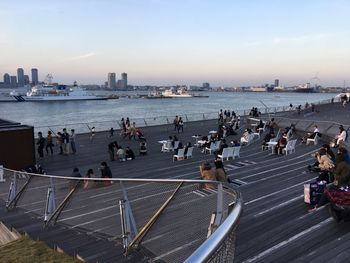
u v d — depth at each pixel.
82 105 145.25
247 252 7.55
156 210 6.98
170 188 6.81
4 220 9.91
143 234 6.97
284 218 9.48
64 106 139.25
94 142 29.45
